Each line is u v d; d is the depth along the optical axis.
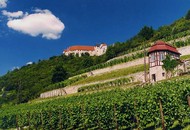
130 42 148.75
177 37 98.88
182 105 23.77
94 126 33.31
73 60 184.50
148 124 28.73
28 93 116.62
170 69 60.53
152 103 25.48
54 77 123.62
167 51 64.81
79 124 34.81
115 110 28.86
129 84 67.81
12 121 53.50
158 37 132.62
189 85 23.88
